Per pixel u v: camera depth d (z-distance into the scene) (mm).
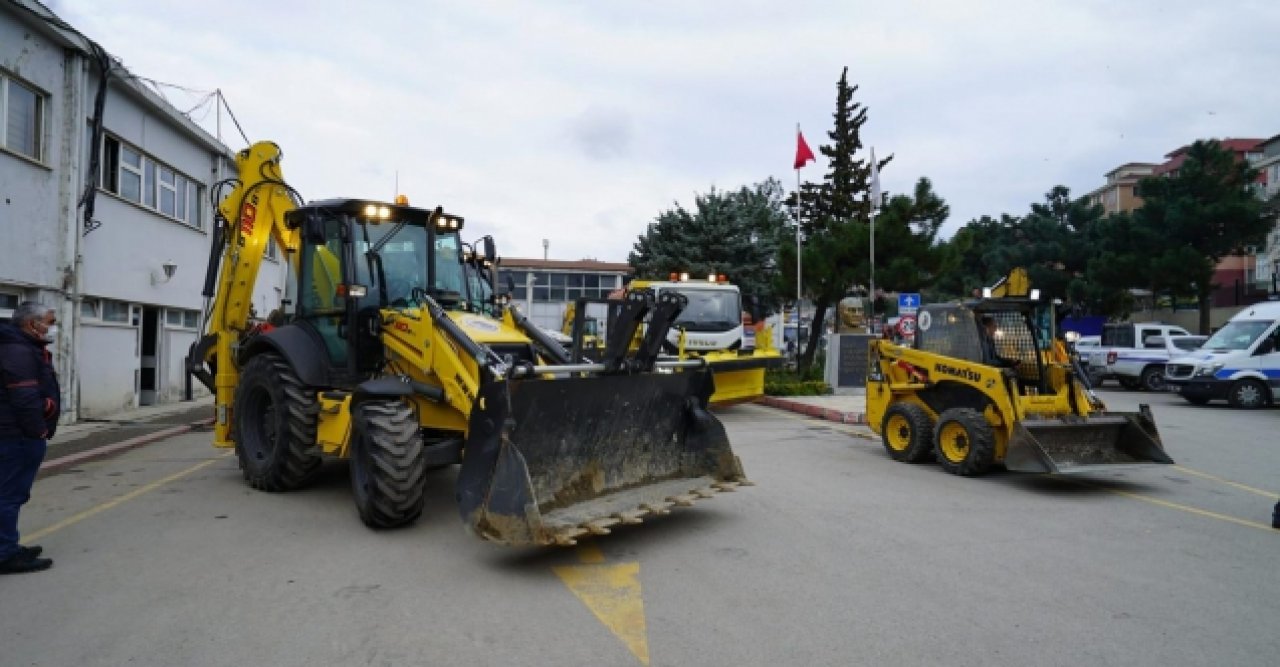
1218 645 3959
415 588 4781
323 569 5156
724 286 14844
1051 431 8016
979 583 4883
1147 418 8375
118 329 14375
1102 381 23469
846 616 4316
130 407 14883
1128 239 30234
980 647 3908
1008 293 9656
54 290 12039
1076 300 33281
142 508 6918
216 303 8711
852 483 8086
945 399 9227
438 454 6125
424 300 6500
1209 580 4996
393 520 5953
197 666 3701
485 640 3994
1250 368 15930
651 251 36750
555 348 6617
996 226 46375
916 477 8477
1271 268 38344
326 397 6910
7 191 10961
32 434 5078
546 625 4188
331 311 7340
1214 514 6867
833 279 19016
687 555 5438
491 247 8227
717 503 7066
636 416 6234
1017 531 6191
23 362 5090
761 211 36531
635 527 6199
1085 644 3959
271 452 7586
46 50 11758
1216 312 33250
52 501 7230
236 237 8531
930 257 18625
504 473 5031
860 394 17078
